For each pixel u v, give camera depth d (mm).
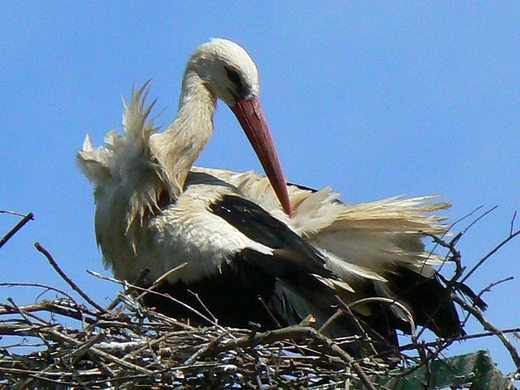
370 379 10328
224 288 12742
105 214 13555
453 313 13203
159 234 13094
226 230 12969
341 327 12203
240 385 10656
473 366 9984
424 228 13359
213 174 14484
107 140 13836
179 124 14227
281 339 10242
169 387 10523
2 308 10492
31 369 10273
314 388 10523
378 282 13312
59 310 10672
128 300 10828
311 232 13555
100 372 10227
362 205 13602
